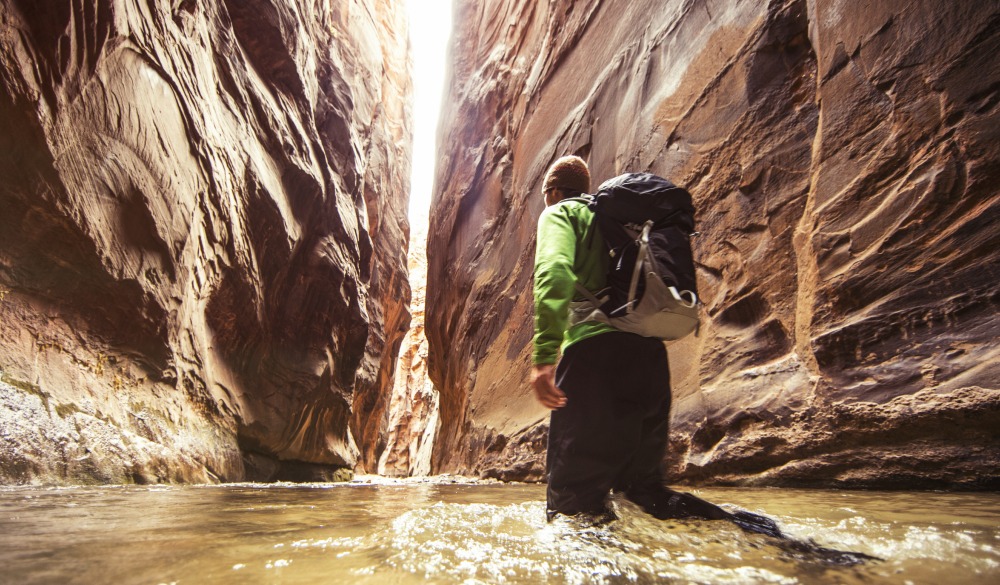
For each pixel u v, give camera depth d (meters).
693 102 5.68
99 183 5.12
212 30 8.14
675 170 5.73
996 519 1.57
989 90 3.04
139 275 5.57
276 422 8.74
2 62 4.24
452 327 12.84
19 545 1.27
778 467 3.59
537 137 10.02
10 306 4.45
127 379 5.43
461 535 1.39
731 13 5.39
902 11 3.56
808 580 0.92
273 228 8.78
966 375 2.79
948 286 3.04
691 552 1.15
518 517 1.83
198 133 6.77
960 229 3.05
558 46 10.02
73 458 4.17
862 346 3.30
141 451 4.90
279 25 10.05
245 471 7.80
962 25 3.21
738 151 4.92
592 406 1.56
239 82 8.66
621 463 1.57
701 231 5.12
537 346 1.49
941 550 1.12
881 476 3.03
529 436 7.11
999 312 2.81
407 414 36.50
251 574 0.98
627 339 1.59
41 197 4.62
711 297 4.81
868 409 3.12
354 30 19.34
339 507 2.41
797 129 4.42
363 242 14.12
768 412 3.75
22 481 3.68
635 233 1.60
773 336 4.12
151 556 1.13
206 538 1.38
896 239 3.32
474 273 11.58
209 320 7.38
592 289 1.63
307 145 10.69
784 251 4.23
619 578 0.95
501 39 13.47
